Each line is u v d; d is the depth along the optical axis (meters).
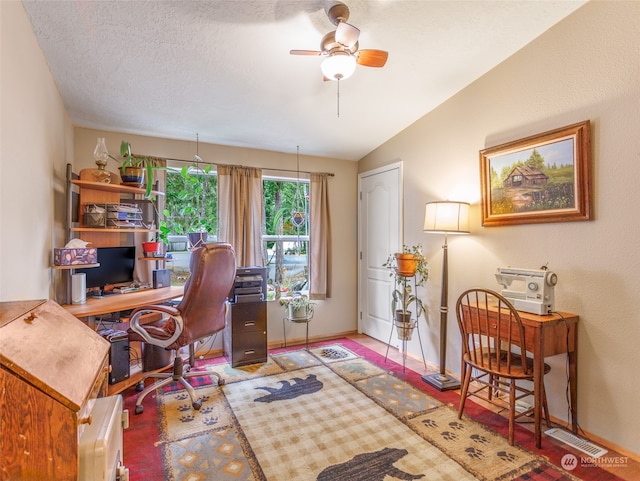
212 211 3.71
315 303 4.22
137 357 3.04
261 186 3.89
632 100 1.91
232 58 2.31
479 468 1.84
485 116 2.75
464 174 2.96
